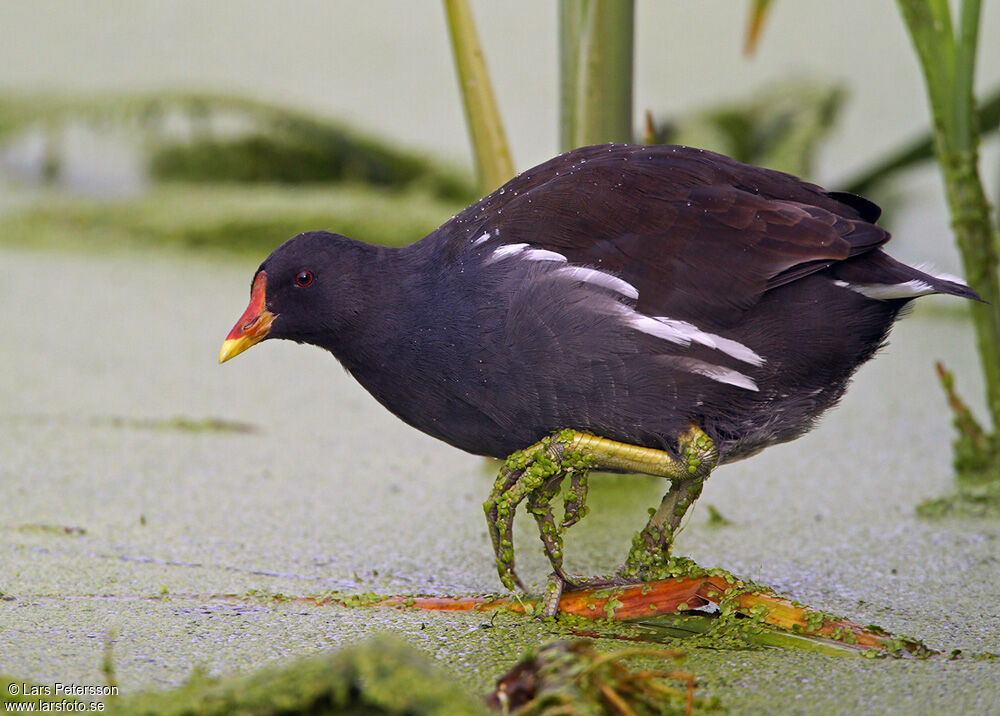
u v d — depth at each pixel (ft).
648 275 21.56
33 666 19.33
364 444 33.12
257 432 33.65
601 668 17.03
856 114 56.39
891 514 28.30
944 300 48.14
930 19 27.68
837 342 21.83
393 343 22.67
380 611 22.52
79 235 53.36
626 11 28.89
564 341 21.43
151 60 63.00
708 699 18.26
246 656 20.10
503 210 22.70
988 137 49.08
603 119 29.27
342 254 23.15
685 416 21.81
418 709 15.19
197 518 27.37
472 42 30.04
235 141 57.82
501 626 21.77
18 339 40.29
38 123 59.52
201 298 46.11
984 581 24.25
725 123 55.11
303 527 27.09
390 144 57.21
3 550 24.79
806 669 19.71
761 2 28.68
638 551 22.98
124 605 22.30
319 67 63.21
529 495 22.71
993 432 30.42
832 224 21.53
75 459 30.68
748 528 27.48
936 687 18.94
